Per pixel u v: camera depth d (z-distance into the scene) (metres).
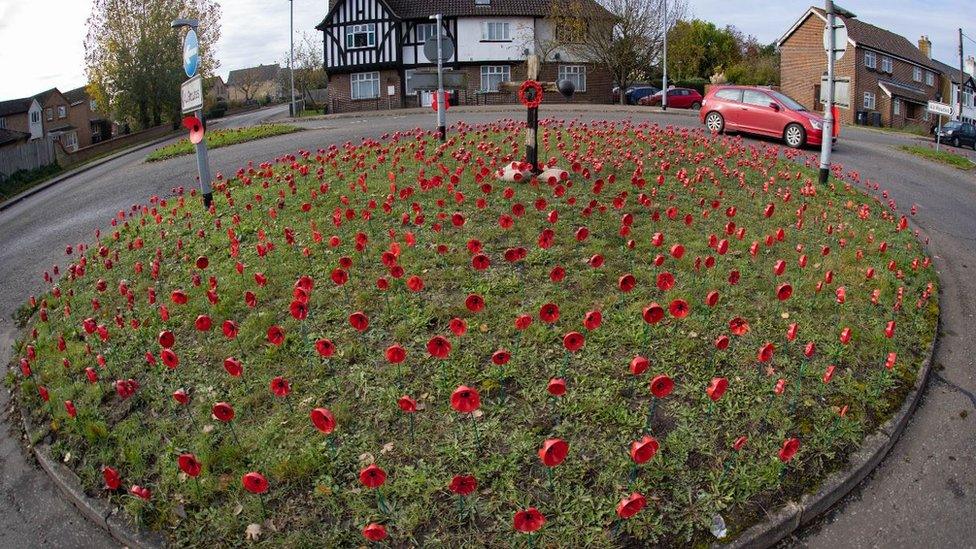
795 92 42.41
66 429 5.02
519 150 12.31
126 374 5.55
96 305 6.81
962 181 13.90
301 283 5.56
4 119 54.22
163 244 8.33
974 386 5.46
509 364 5.05
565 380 4.91
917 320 6.26
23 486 4.74
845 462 4.40
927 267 7.60
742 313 5.89
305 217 8.56
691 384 4.90
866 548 3.93
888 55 41.44
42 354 6.18
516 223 7.72
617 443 4.34
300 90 67.38
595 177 9.84
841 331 5.71
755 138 18.52
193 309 6.35
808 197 9.87
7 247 10.79
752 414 4.63
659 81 48.09
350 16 41.00
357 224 8.08
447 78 13.72
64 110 62.12
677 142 13.45
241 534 3.89
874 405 4.93
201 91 9.21
